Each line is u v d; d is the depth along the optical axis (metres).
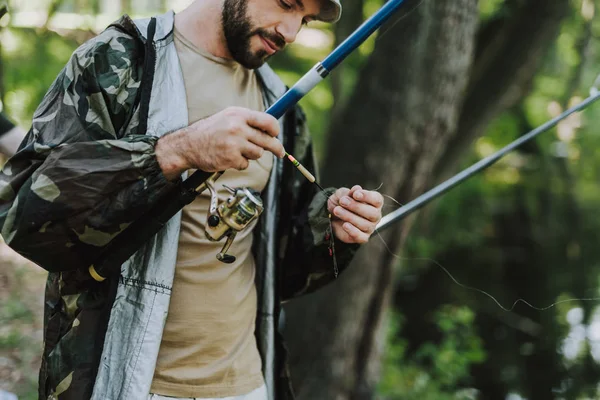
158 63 1.75
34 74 6.38
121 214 1.55
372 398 4.90
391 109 4.48
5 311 4.79
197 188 1.60
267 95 2.03
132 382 1.64
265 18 1.75
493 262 10.22
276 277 2.03
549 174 10.42
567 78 7.09
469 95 5.73
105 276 1.64
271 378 2.01
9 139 2.58
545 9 5.58
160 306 1.68
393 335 7.13
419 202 2.24
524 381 10.12
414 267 9.28
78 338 1.67
